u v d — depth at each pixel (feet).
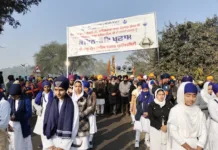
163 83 28.71
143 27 37.09
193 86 11.94
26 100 17.93
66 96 12.56
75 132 12.46
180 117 12.01
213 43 59.00
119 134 29.63
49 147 12.09
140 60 149.48
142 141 26.43
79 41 41.24
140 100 22.71
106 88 46.19
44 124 12.26
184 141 11.78
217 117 15.74
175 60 59.21
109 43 39.19
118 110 46.98
